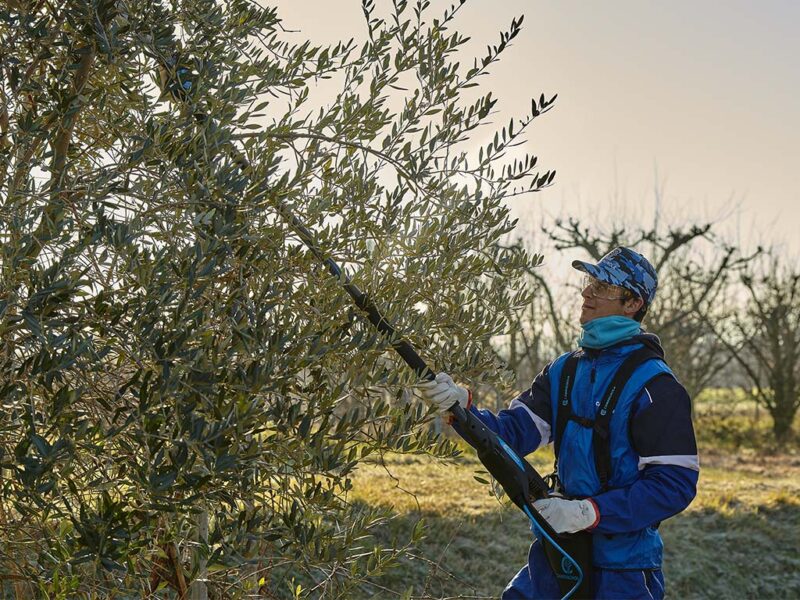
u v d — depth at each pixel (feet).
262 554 8.50
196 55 8.05
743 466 52.90
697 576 24.16
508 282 10.04
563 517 8.13
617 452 8.43
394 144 8.93
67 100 7.30
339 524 8.45
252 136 8.22
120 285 7.34
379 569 8.12
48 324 6.23
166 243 7.76
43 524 7.13
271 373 6.78
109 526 6.37
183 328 6.63
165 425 6.40
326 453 7.10
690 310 64.95
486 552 20.70
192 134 7.59
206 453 6.21
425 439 7.98
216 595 8.95
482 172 9.11
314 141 8.52
